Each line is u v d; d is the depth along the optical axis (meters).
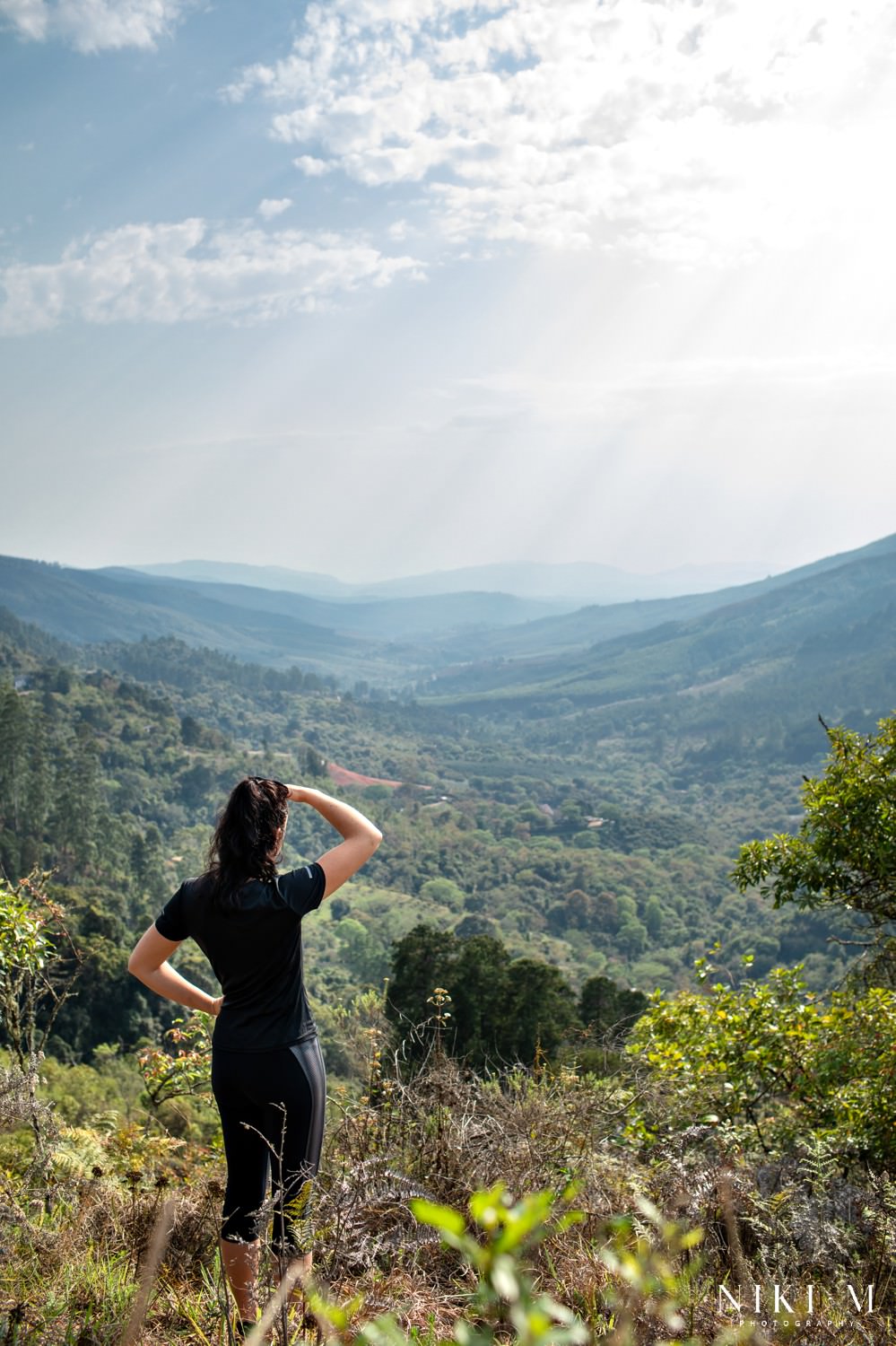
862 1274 2.56
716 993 6.41
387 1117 3.03
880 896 7.40
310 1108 2.37
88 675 187.75
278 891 2.37
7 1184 3.11
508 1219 0.64
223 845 2.41
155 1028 43.88
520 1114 3.14
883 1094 4.55
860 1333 2.05
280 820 2.48
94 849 86.69
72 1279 2.40
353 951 94.00
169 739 166.25
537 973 19.80
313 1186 2.26
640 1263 0.95
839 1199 3.15
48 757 93.31
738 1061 5.71
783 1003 6.30
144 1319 2.18
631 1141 3.67
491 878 147.62
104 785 139.88
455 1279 2.38
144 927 64.06
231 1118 2.36
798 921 101.62
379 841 2.54
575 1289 1.95
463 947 21.67
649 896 138.50
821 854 7.17
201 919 2.39
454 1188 2.71
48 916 4.76
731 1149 3.74
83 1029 40.56
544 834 187.00
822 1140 4.35
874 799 6.94
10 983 4.10
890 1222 2.76
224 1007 2.42
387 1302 2.00
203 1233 2.75
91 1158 3.98
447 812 182.62
